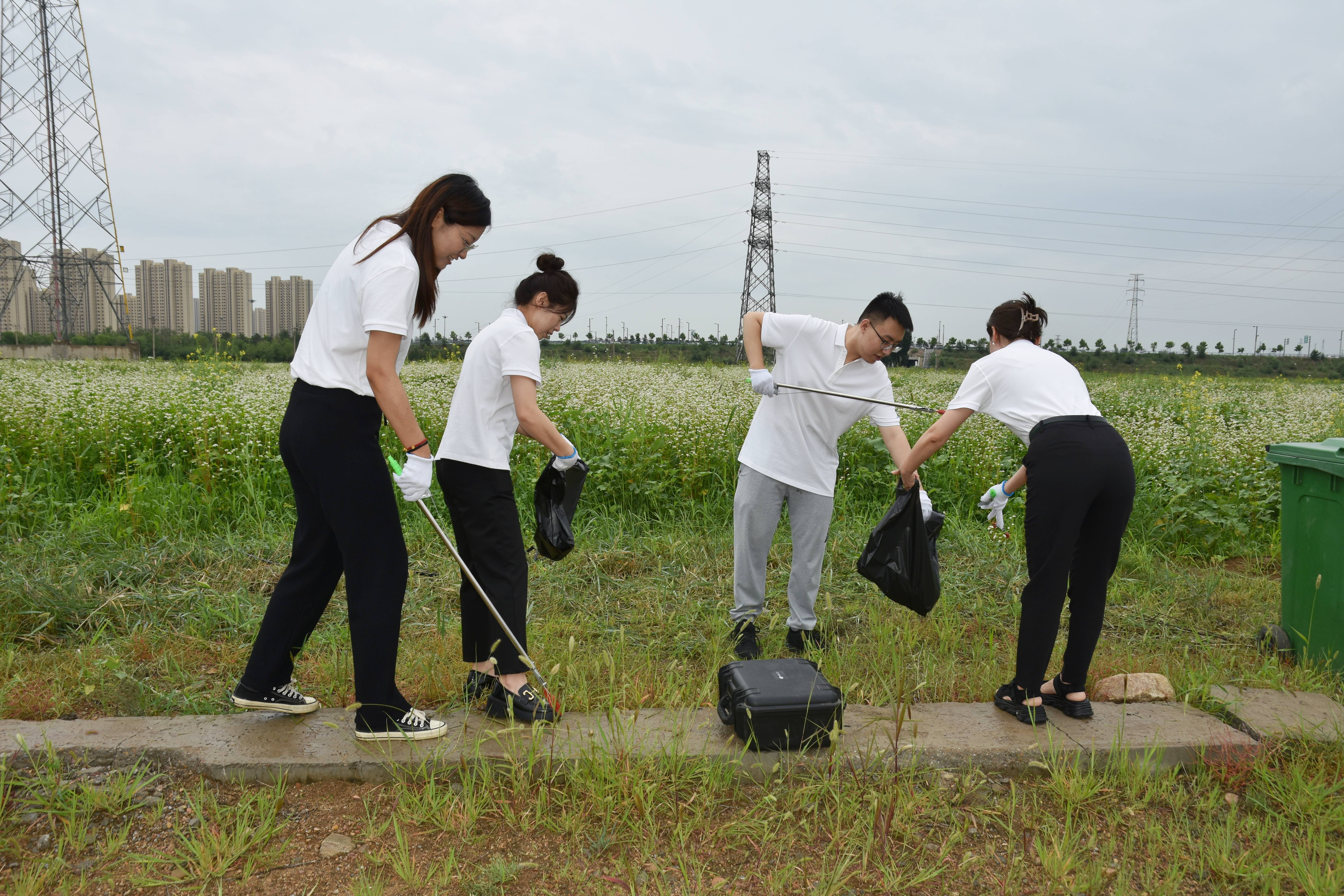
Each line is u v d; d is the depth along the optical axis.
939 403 10.51
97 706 2.92
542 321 2.87
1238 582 5.07
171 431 6.87
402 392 2.40
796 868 2.13
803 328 3.62
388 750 2.51
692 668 3.54
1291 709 3.06
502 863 2.06
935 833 2.32
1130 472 2.81
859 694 3.16
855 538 5.46
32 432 6.43
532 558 4.88
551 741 2.57
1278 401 12.94
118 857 2.08
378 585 2.50
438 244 2.49
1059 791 2.48
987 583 4.80
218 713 2.88
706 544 5.35
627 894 2.00
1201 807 2.46
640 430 6.88
